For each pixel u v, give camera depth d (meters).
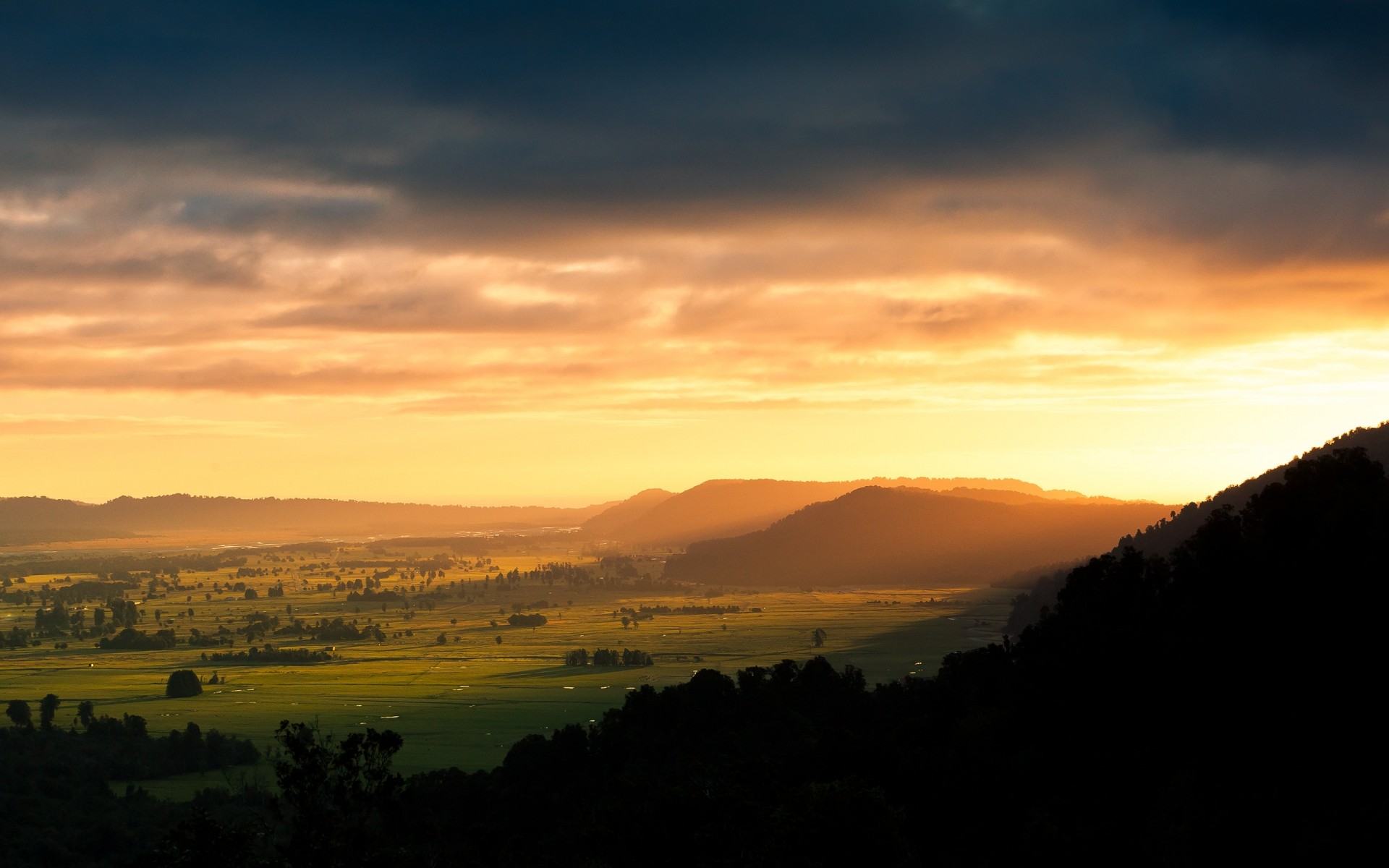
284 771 51.12
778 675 130.38
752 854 61.47
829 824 59.38
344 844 50.53
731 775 82.56
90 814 121.75
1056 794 70.69
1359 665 70.00
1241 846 54.09
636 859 67.44
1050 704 85.06
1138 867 57.47
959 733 92.50
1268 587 75.88
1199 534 89.88
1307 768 59.41
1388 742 61.12
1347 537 75.94
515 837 74.94
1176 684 75.81
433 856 56.44
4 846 108.31
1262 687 72.12
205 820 48.75
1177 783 65.12
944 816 72.56
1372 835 49.09
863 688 132.50
